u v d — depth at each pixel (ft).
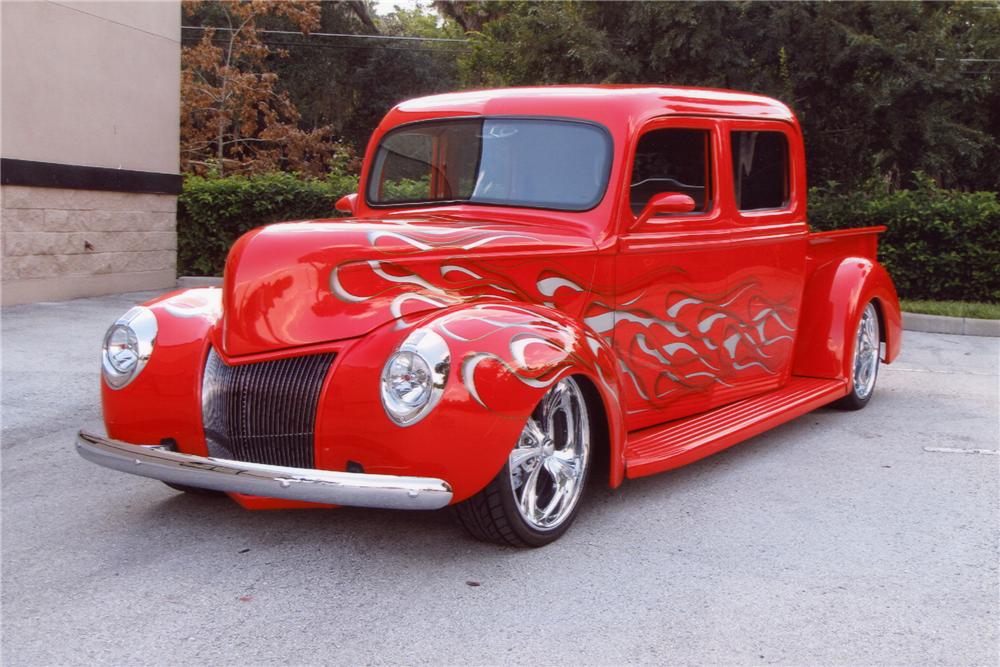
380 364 11.12
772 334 18.62
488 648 9.77
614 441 13.11
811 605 10.96
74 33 33.24
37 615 10.33
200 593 10.95
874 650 9.91
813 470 16.53
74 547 12.30
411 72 117.50
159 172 37.93
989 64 59.06
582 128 15.05
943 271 38.65
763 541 12.99
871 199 42.24
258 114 107.34
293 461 11.60
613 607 10.79
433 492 10.83
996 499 15.05
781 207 18.72
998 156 62.69
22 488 14.66
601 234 14.28
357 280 11.79
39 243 32.48
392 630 10.12
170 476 11.49
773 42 48.91
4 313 30.01
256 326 11.92
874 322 21.65
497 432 11.19
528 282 13.28
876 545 12.93
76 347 25.11
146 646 9.68
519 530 12.04
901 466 16.84
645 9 49.42
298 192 41.39
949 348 30.68
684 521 13.73
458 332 11.25
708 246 16.29
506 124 15.62
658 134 15.35
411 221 14.12
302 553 12.19
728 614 10.68
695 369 16.44
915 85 48.93
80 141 33.81
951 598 11.24
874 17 49.01
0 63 30.30
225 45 102.27
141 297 35.27
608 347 13.34
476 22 116.98
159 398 12.41
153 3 36.91
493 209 15.12
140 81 36.58
